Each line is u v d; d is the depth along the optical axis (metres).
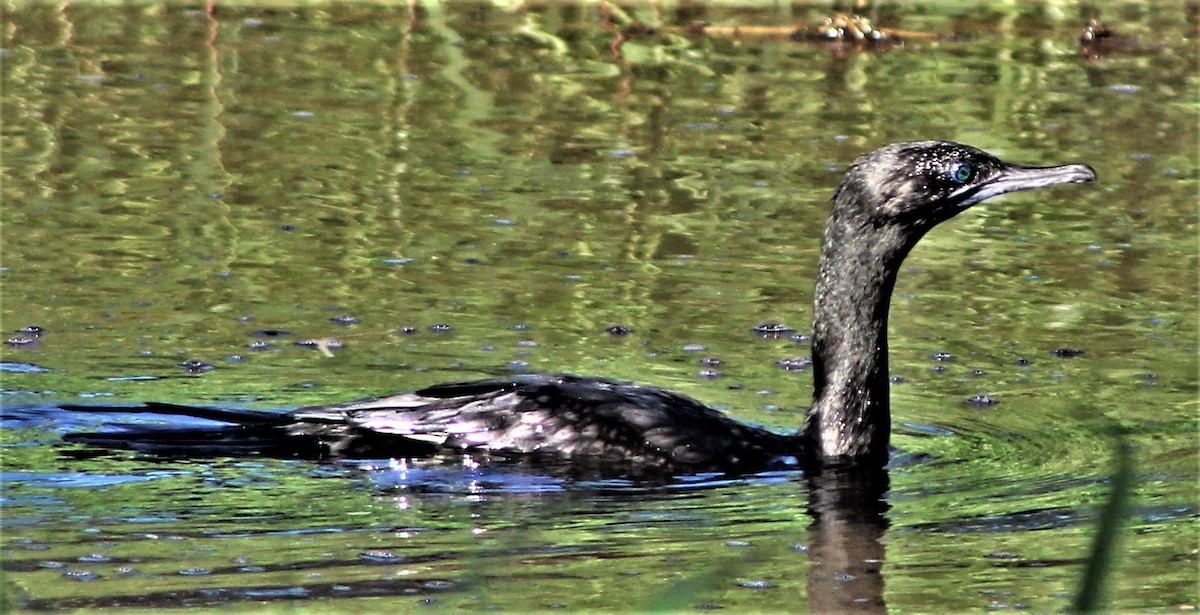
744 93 33.00
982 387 20.30
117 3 37.78
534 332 21.64
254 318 21.75
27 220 25.25
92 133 29.50
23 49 34.34
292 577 14.11
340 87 32.72
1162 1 39.50
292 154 28.92
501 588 14.02
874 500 16.72
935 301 23.41
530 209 26.61
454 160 28.94
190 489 16.23
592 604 13.62
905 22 37.72
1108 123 31.19
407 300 22.66
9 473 16.41
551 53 35.31
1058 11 38.47
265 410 18.59
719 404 19.55
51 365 19.70
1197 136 30.47
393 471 17.05
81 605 13.34
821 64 35.00
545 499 16.56
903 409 19.64
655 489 16.94
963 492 17.08
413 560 14.59
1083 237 26.17
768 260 24.61
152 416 18.09
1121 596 14.14
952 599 14.06
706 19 37.62
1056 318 22.69
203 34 35.88
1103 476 17.42
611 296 23.06
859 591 14.23
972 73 34.41
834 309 18.44
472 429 17.72
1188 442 18.30
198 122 30.38
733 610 13.88
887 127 30.81
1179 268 24.67
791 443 18.36
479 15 37.41
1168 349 21.44
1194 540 15.46
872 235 18.33
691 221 26.22
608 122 31.20
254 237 24.98
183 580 13.95
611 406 17.91
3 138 28.95
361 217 26.00
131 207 26.02
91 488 16.16
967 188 18.27
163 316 21.66
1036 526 15.89
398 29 36.59
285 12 37.47
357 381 19.70
